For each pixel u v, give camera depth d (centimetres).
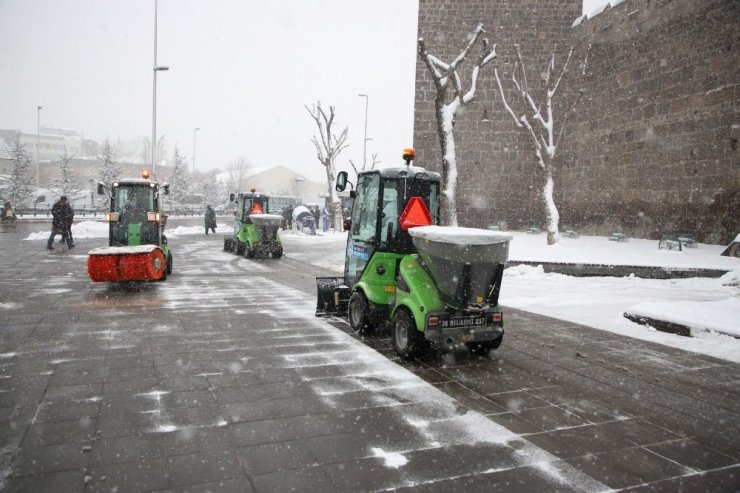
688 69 2181
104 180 4791
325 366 539
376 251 655
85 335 636
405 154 692
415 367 548
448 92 3162
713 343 668
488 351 608
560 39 3108
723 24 2005
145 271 1005
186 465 324
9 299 867
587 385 505
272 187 10031
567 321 809
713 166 2048
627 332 737
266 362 546
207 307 837
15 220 3269
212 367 523
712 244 2033
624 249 1808
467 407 438
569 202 3042
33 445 346
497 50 3161
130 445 349
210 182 7269
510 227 3212
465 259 525
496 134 3194
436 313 539
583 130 2912
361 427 388
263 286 1085
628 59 2556
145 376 490
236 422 391
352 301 708
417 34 3206
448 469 328
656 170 2367
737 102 1939
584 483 317
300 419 400
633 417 427
